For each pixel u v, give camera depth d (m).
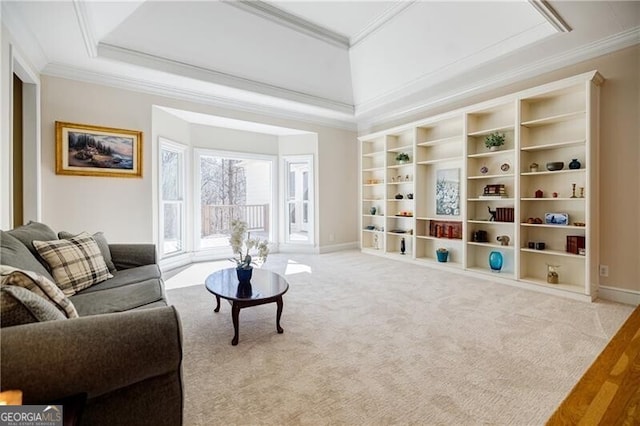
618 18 2.79
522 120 3.60
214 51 3.87
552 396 1.60
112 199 3.92
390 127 5.73
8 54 2.54
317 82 4.85
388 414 1.48
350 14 3.67
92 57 3.35
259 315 2.74
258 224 7.31
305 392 1.64
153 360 1.05
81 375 0.95
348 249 6.39
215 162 7.68
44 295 1.18
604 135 3.19
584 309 2.86
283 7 3.54
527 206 3.72
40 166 3.46
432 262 4.63
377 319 2.64
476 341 2.22
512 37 3.28
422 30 3.68
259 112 5.20
